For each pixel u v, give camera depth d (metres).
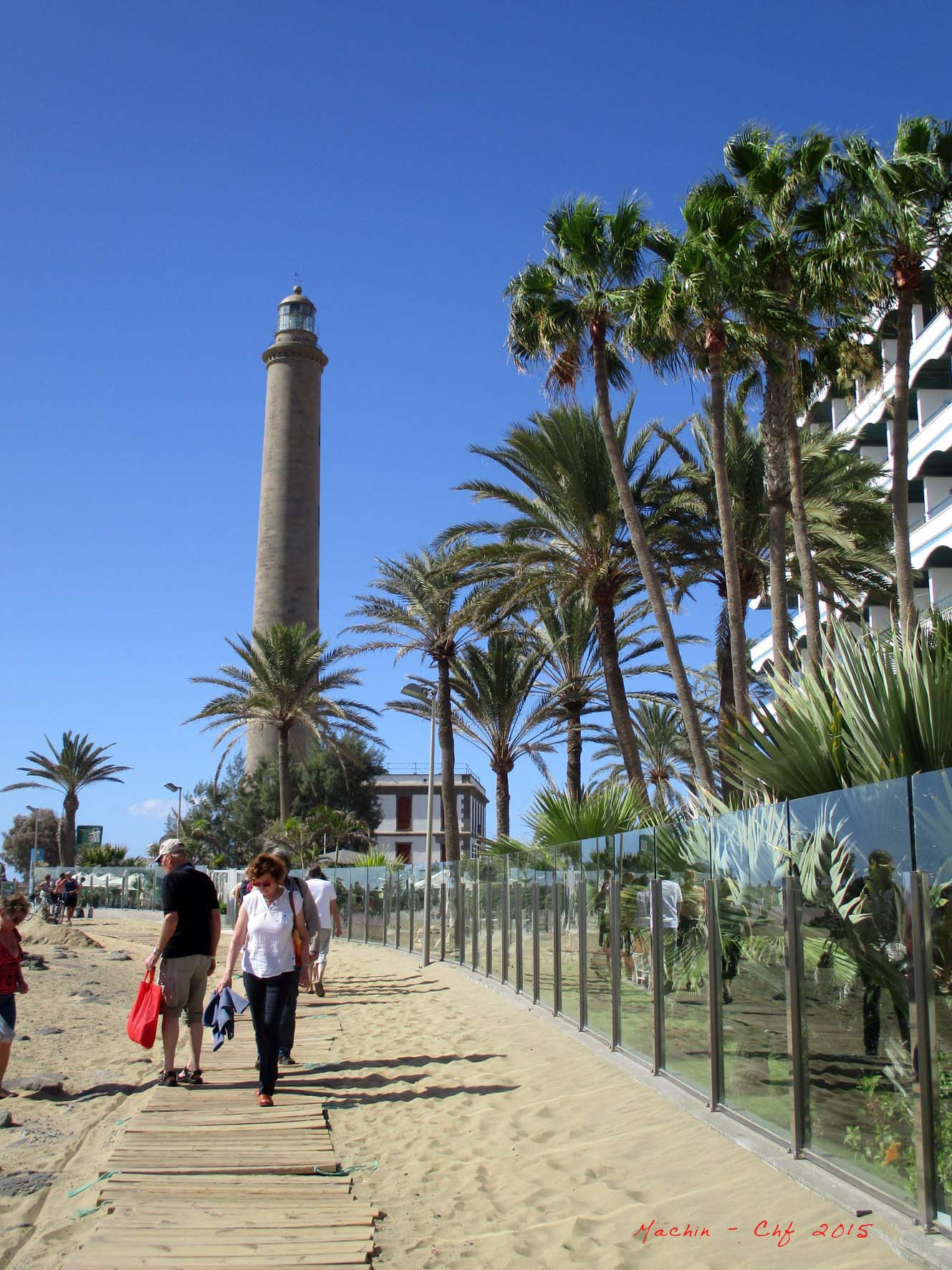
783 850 6.28
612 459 16.86
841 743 7.04
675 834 8.20
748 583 22.28
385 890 25.78
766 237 15.60
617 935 9.65
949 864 4.63
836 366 16.86
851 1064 5.42
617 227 16.73
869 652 7.06
